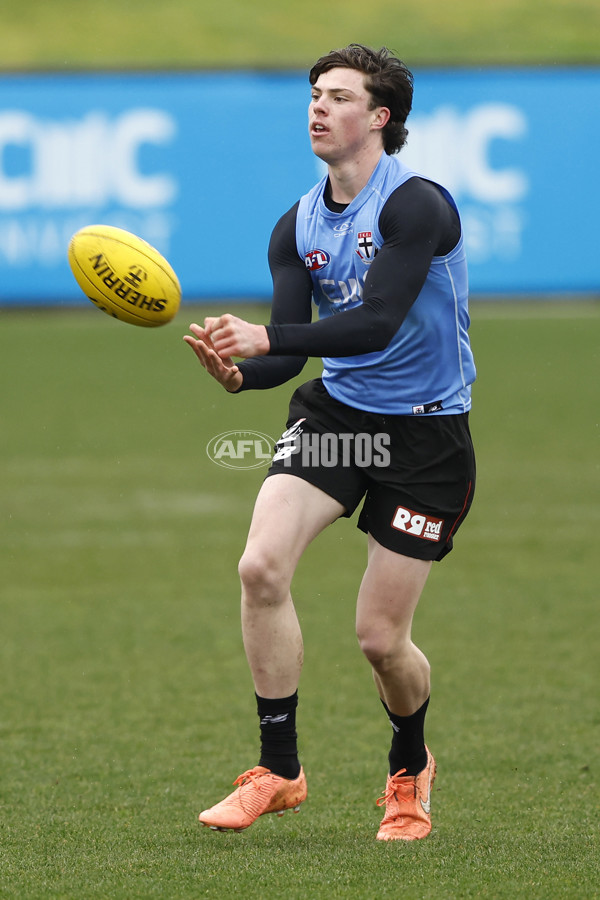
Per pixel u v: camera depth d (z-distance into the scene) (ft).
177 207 209.56
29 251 208.74
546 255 211.82
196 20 322.55
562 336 208.33
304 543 44.34
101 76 207.00
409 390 44.98
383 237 43.80
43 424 150.30
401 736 45.75
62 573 91.66
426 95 208.23
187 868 40.29
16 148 206.69
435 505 44.91
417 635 76.02
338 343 41.42
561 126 209.36
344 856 41.86
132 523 106.11
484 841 43.73
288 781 44.60
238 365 46.19
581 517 107.55
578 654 71.67
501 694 64.54
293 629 44.27
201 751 56.34
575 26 319.06
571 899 36.55
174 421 152.15
